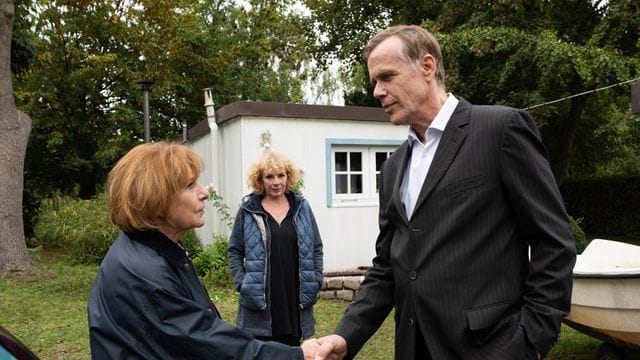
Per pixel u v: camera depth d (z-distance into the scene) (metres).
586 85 11.76
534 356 1.62
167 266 1.60
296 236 3.55
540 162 1.69
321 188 8.02
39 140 15.54
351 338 2.08
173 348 1.54
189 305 1.56
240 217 3.62
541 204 1.67
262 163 3.57
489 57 12.86
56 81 15.34
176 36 16.77
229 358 1.58
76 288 7.40
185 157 1.71
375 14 18.41
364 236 8.28
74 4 15.49
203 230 9.66
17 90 15.24
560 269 1.63
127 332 1.52
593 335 3.96
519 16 12.48
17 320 5.68
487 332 1.69
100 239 9.62
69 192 17.03
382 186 2.12
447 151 1.78
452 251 1.73
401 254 1.86
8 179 8.58
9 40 8.70
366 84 18.70
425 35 1.88
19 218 8.68
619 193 15.13
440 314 1.73
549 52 11.10
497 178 1.71
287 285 3.48
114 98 16.58
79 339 5.01
